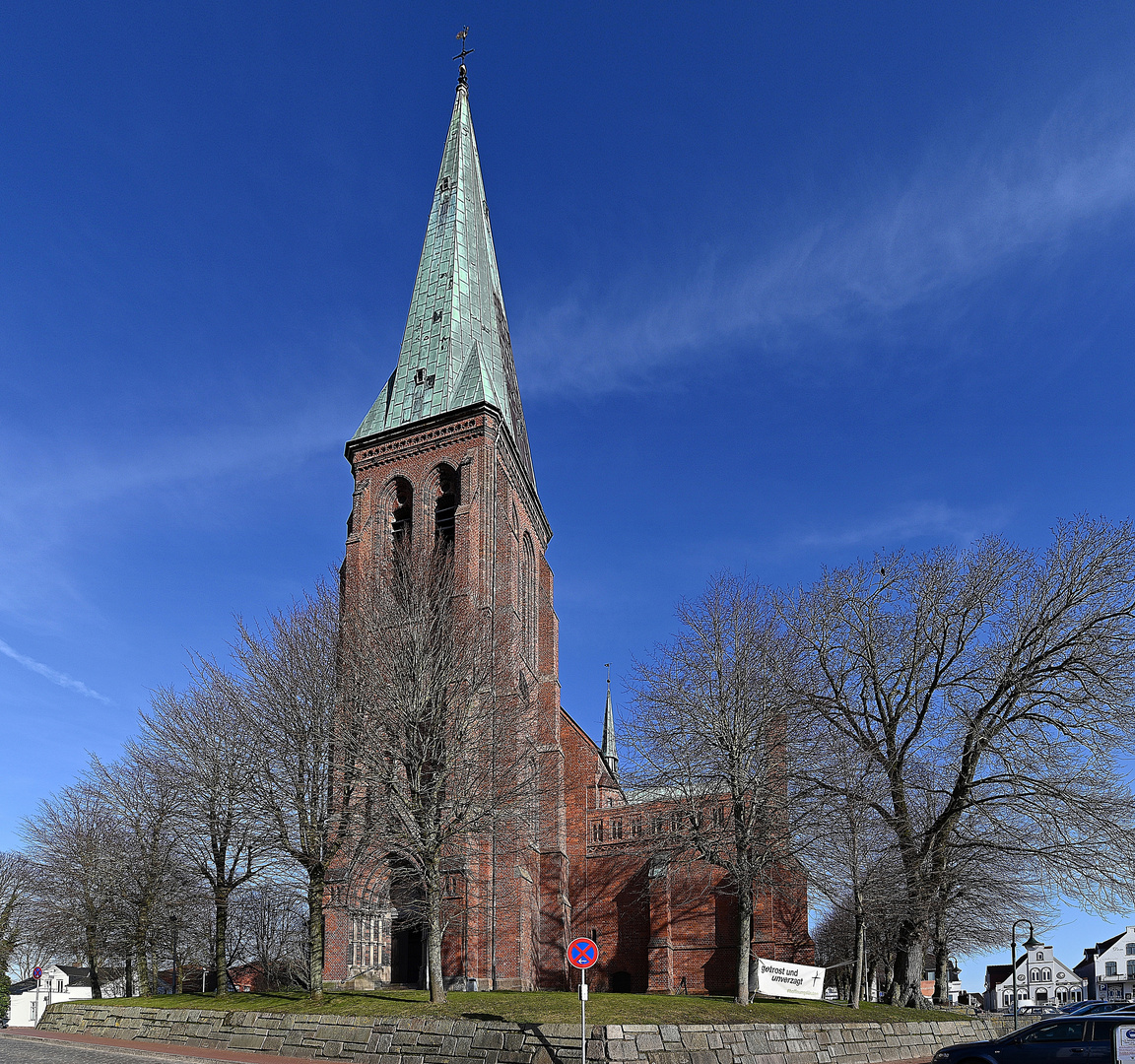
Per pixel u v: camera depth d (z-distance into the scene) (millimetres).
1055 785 39406
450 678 42031
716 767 40938
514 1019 29156
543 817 53594
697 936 54469
